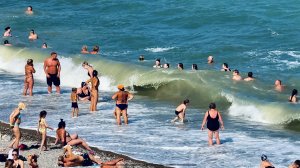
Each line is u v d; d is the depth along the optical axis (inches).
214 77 4456.2
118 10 7298.2
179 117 3690.9
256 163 2992.1
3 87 4530.0
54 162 2992.1
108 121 3686.0
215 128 3245.6
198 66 5162.4
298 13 6742.1
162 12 7071.9
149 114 3878.0
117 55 5585.6
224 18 6722.4
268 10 6904.5
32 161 2876.5
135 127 3575.3
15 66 5236.2
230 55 5477.4
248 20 6609.3
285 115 3690.9
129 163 2982.3
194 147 3221.0
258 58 5349.4
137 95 4434.1
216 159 3048.7
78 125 3607.3
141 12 7155.5
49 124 3595.0
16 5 7667.3
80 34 6328.7
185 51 5654.5
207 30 6387.8
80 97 4143.7
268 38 5964.6
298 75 4719.5
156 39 6087.6
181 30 6437.0
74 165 2952.8
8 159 2805.1
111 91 4547.2
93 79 3885.3
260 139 3376.0
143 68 4648.1
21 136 3361.2
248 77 4434.1
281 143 3304.6
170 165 2955.2
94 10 7342.5
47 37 6205.7
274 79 4557.1
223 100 4089.6
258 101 3909.9
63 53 5260.8
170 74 4485.7
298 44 5713.6
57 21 6860.2
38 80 4813.0
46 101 4136.3
